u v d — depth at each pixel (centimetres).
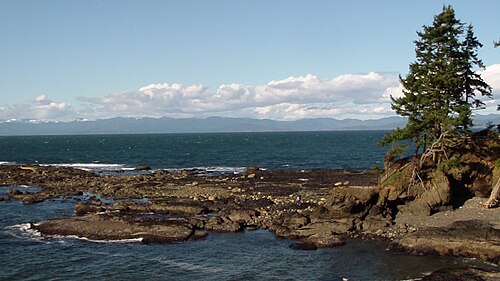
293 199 5650
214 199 5738
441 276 3055
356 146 18850
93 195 6444
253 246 3969
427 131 4888
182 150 17650
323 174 8150
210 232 4400
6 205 5812
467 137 4881
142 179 7875
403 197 4578
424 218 4434
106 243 4056
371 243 3969
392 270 3341
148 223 4416
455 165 4709
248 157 13662
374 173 7900
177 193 6328
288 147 18875
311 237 4084
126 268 3462
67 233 4309
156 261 3609
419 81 4753
